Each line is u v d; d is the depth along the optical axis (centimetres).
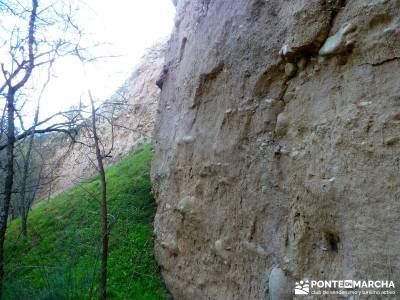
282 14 319
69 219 910
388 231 206
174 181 522
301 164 280
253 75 351
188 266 454
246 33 370
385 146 212
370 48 231
